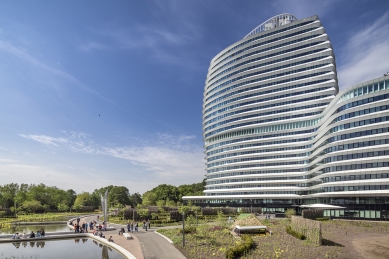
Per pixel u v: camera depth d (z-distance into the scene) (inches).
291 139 5290.4
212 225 2758.4
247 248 1627.7
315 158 4677.7
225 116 6441.9
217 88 6850.4
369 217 3459.6
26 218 4195.4
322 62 5187.0
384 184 3319.4
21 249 1951.3
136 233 2524.6
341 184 3688.5
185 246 1806.1
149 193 7780.5
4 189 6909.5
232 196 5644.7
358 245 1795.0
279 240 1932.8
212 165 6776.6
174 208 4443.9
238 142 5999.0
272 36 6003.9
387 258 1483.8
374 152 3422.7
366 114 3558.1
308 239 1932.8
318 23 5467.5
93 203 7716.5
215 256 1553.9
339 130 3841.0
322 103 5017.2
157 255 1599.4
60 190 6825.8
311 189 4655.5
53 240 2303.2
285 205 5093.5
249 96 6023.6
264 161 5497.1
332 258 1477.6
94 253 1808.6
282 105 5487.2
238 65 6407.5
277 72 5693.9
